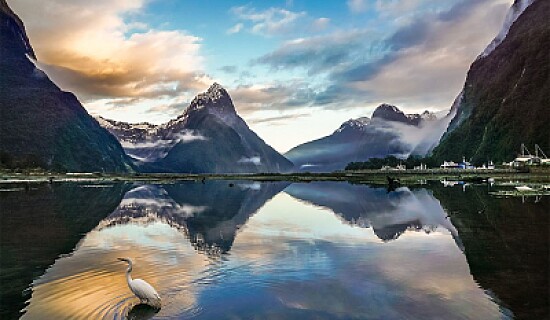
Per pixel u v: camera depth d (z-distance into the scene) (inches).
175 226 1349.7
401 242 1030.4
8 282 682.8
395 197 2513.5
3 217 1583.4
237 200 2507.4
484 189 2881.4
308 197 2694.4
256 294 616.4
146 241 1060.5
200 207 2041.1
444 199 2215.8
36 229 1277.1
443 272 739.4
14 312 550.9
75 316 535.8
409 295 616.7
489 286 657.0
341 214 1675.7
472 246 967.0
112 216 1633.9
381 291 636.1
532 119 6456.7
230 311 549.0
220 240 1072.2
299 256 866.1
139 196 2849.4
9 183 4281.5
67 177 6013.8
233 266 777.6
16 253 917.8
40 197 2561.5
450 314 544.7
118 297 602.9
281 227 1317.7
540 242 995.9
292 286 657.0
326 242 1033.5
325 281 677.9
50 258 863.7
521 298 601.9
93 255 890.1
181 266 780.6
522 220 1333.7
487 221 1346.0
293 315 540.4
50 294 619.2
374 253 900.0
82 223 1421.0
